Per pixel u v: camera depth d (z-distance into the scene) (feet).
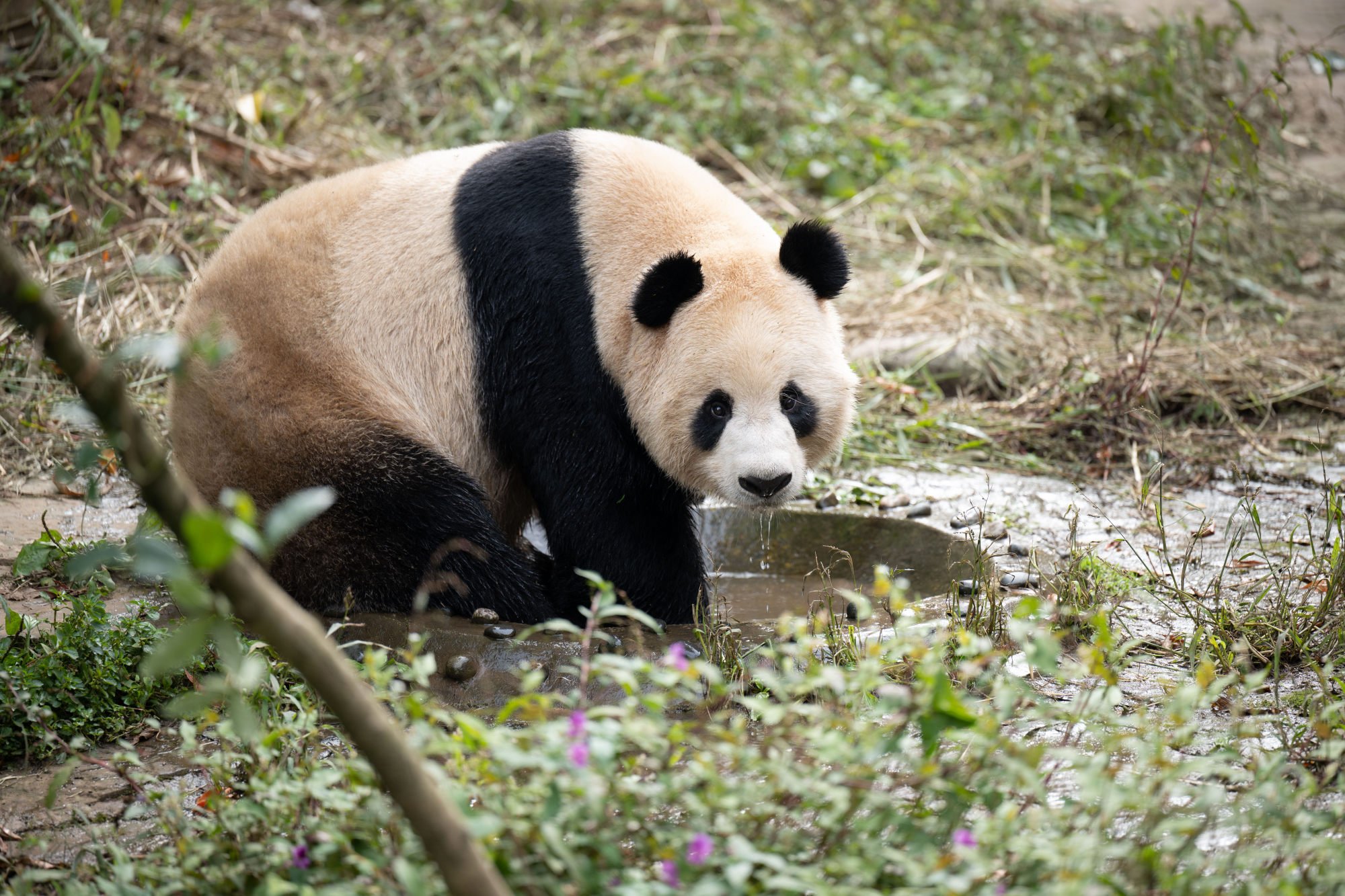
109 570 32.76
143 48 59.67
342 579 32.35
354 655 29.68
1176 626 31.07
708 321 30.66
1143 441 45.06
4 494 38.60
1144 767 20.77
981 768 18.63
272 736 19.62
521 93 64.59
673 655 18.51
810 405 31.24
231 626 28.19
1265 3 95.45
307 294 32.91
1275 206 65.62
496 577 32.78
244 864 18.08
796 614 35.42
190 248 50.78
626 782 17.85
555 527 33.63
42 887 20.31
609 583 19.74
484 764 18.66
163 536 32.27
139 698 26.73
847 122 67.97
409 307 33.37
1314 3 96.94
